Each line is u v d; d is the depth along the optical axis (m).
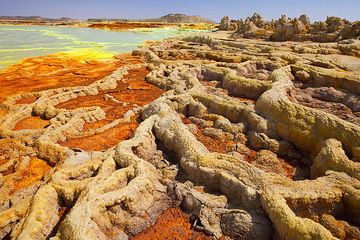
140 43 48.44
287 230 7.80
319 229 7.42
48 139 13.38
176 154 11.99
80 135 14.52
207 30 82.69
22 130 14.44
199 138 13.84
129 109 18.16
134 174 9.91
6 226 9.05
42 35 57.16
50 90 20.59
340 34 35.19
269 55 26.56
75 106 18.56
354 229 8.32
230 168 10.12
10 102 18.75
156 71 25.44
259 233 8.36
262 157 12.04
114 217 8.51
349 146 11.42
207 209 9.05
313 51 28.00
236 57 27.56
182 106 16.23
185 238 8.59
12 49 37.88
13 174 11.38
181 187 9.70
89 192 8.84
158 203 9.51
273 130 13.52
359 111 14.84
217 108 15.66
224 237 8.52
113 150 11.62
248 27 50.28
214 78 21.73
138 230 8.77
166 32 72.69
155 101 15.97
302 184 9.37
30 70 27.12
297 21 40.00
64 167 11.16
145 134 12.55
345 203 9.09
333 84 17.52
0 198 10.31
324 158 10.76
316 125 12.45
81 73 26.45
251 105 15.02
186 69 22.67
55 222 9.07
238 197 9.39
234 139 13.66
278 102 14.01
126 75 26.48
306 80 18.58
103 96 20.52
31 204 9.20
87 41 49.41
